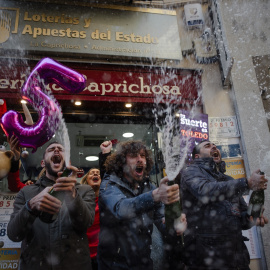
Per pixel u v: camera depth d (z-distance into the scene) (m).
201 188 2.43
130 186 2.21
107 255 2.00
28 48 4.44
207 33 4.96
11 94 4.19
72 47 4.58
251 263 4.02
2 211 3.55
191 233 2.49
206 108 4.75
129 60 4.77
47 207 1.72
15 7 4.56
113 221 2.02
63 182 1.70
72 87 2.73
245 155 4.51
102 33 4.75
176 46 4.92
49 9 4.68
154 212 2.32
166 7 5.20
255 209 2.41
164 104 4.71
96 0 4.91
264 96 4.81
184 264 2.58
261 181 2.29
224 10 5.22
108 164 2.25
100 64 4.59
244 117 4.66
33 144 2.56
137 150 2.23
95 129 5.10
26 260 2.09
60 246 2.11
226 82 4.75
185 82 4.81
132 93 4.57
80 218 1.99
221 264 2.37
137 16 4.95
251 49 5.04
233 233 2.45
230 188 2.34
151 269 2.04
